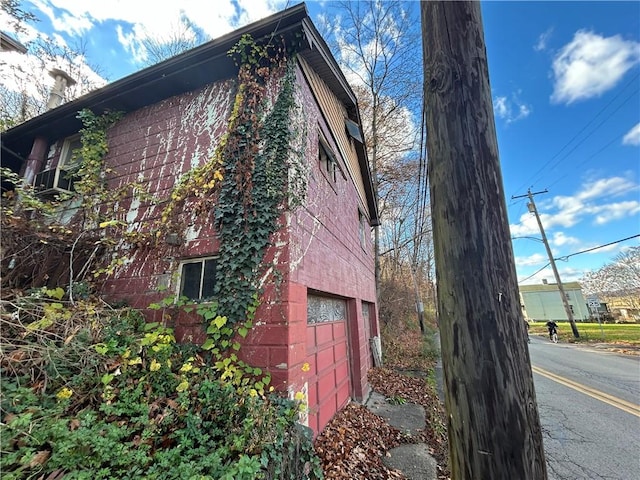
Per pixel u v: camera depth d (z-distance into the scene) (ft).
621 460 11.08
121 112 15.88
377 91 45.24
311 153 13.32
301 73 13.19
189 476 5.34
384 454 11.82
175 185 12.74
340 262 16.92
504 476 2.64
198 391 7.77
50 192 15.58
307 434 8.63
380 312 46.03
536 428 2.84
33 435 5.20
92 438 5.42
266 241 10.08
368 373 24.23
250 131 11.47
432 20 4.06
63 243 11.91
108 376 7.08
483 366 2.91
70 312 8.47
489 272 3.11
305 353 10.25
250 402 7.48
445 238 3.39
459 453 2.89
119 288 12.11
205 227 11.21
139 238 12.30
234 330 9.43
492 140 3.56
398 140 49.98
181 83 14.06
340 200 18.72
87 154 14.99
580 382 22.38
